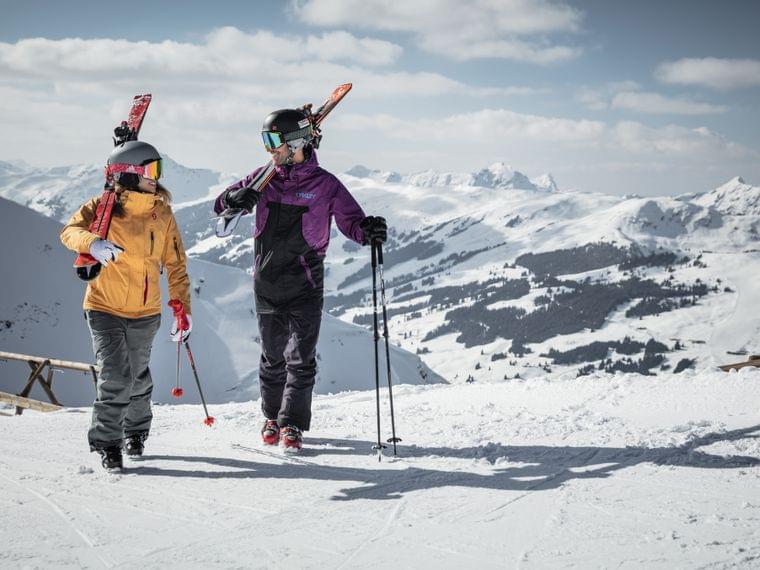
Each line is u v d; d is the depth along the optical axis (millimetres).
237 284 56906
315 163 4555
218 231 4281
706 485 3268
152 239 4070
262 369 4645
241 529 2805
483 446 4328
